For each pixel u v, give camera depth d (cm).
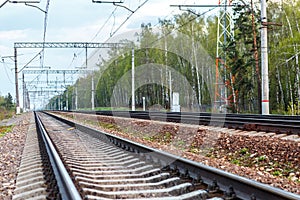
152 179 733
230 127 1532
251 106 4372
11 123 3634
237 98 4094
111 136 1427
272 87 4328
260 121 1534
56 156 851
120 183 715
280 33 4538
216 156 1088
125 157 1046
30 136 1928
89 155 1138
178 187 634
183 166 764
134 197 604
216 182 625
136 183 716
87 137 1728
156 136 1688
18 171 930
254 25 3916
